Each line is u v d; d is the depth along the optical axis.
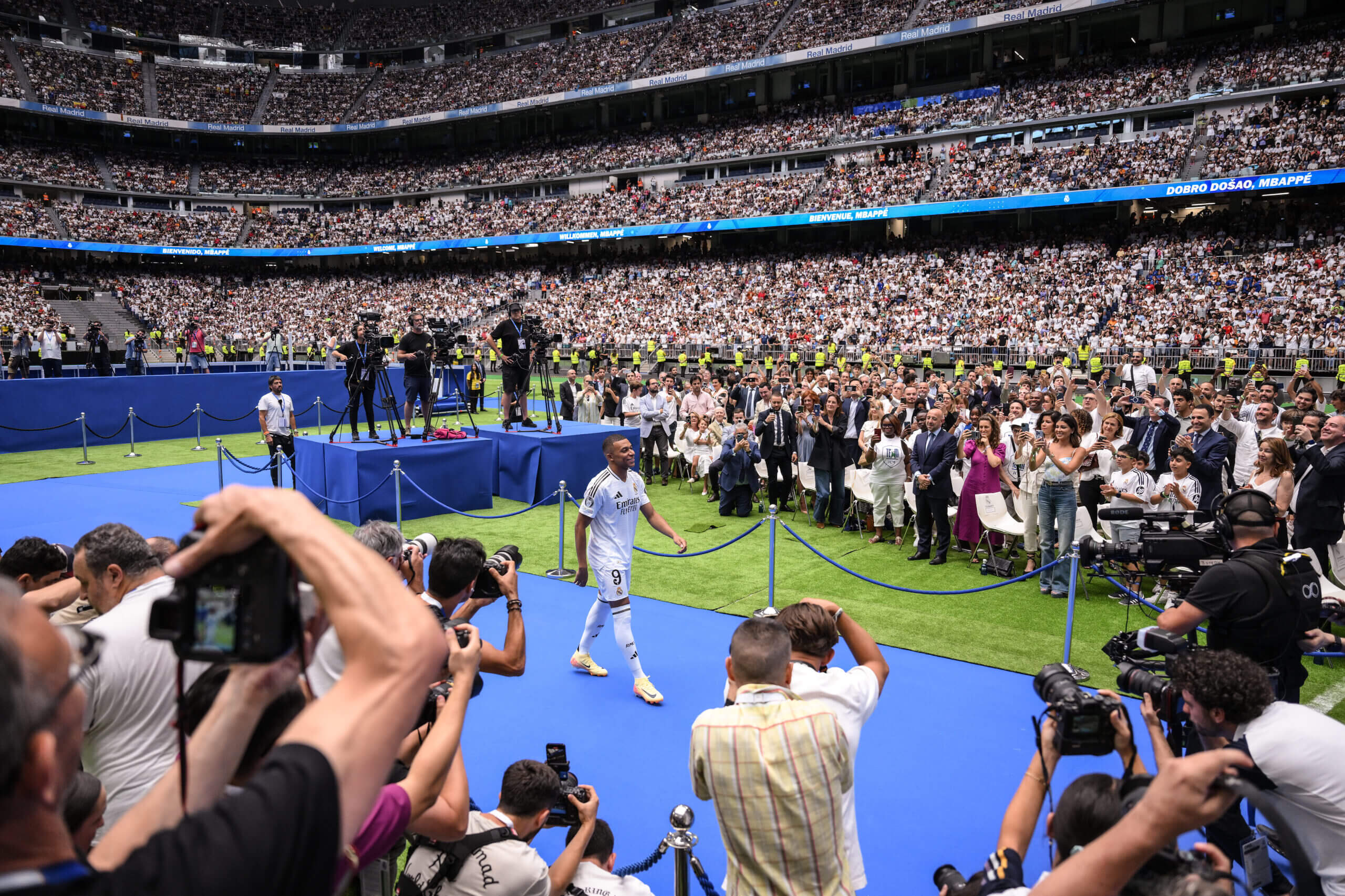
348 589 1.04
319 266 56.78
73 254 49.44
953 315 35.09
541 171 52.06
